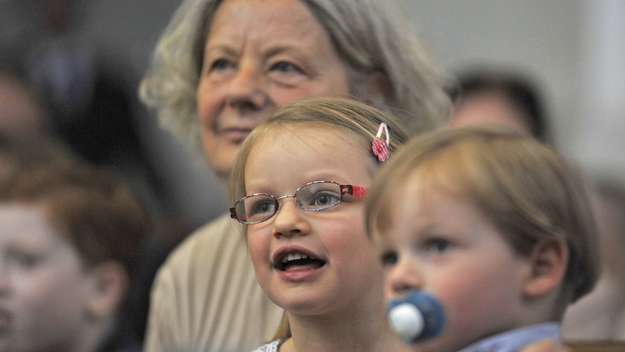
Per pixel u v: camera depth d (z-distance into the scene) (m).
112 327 8.61
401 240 4.53
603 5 14.39
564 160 4.61
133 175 14.20
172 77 7.90
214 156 7.25
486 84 10.98
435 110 7.66
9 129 12.81
